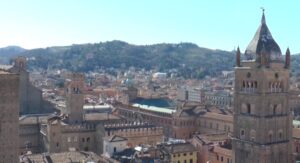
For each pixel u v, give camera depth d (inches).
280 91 5270.7
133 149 7111.2
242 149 5354.3
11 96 3831.2
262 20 5354.3
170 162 6717.5
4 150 3855.8
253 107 5216.5
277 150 5246.1
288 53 5334.6
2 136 3841.0
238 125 5408.5
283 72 5260.8
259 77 5103.3
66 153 5743.1
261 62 5132.9
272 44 5236.2
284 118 5310.0
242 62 5378.9
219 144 7377.0
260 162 5128.0
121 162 6200.8
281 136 5295.3
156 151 6929.1
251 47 5319.9
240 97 5359.3
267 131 5142.7
